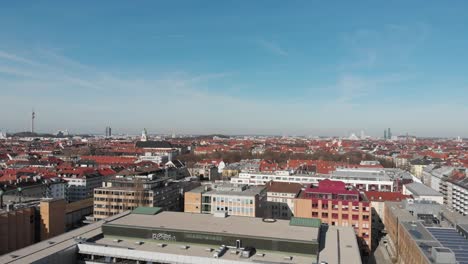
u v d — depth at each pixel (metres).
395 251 156.12
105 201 189.88
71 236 110.25
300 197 181.00
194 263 93.81
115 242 107.62
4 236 134.00
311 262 92.56
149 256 97.50
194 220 118.25
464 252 109.06
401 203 185.25
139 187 190.25
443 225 148.50
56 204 154.25
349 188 193.12
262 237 99.00
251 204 176.12
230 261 91.25
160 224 112.25
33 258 91.75
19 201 162.62
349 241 107.81
